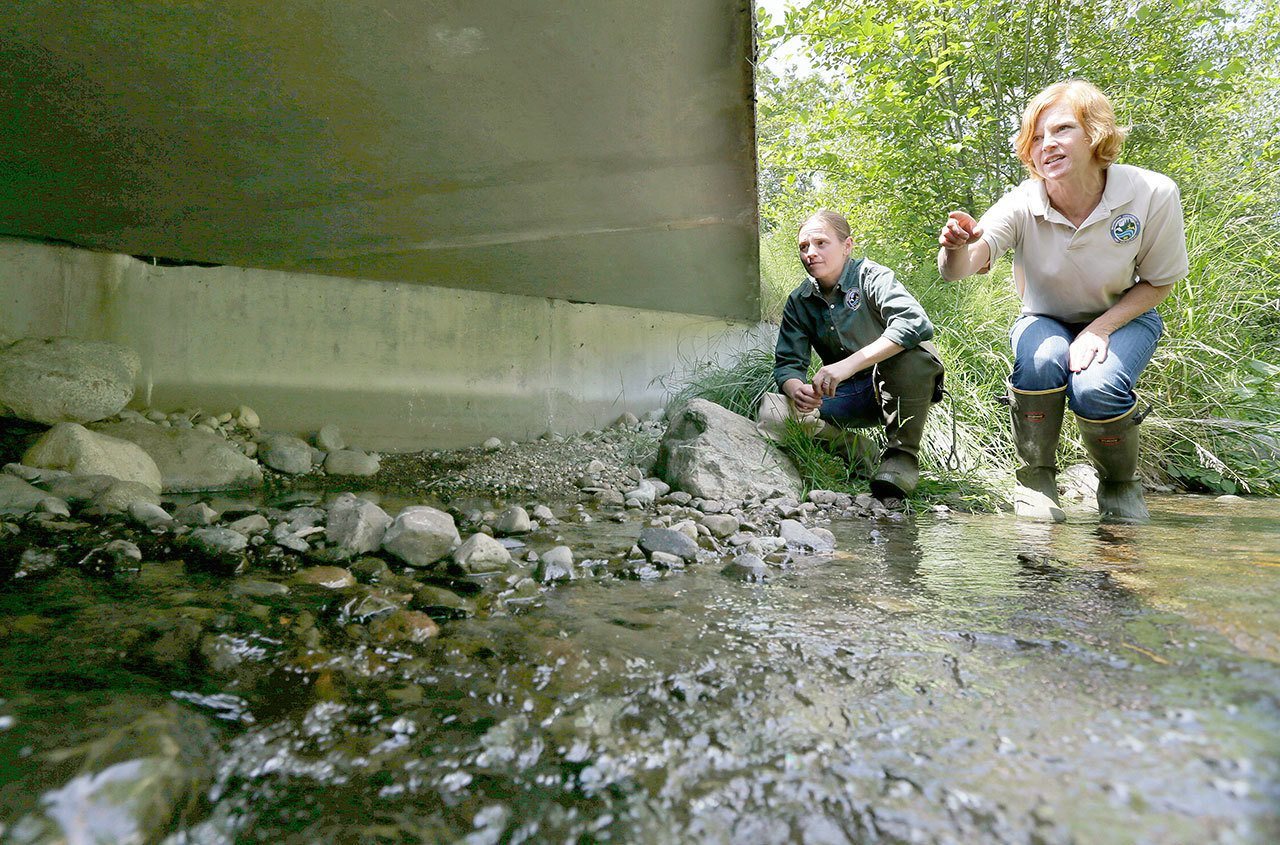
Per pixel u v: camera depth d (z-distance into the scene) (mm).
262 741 832
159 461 2826
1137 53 5414
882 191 5914
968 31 5211
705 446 3115
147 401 3467
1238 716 833
